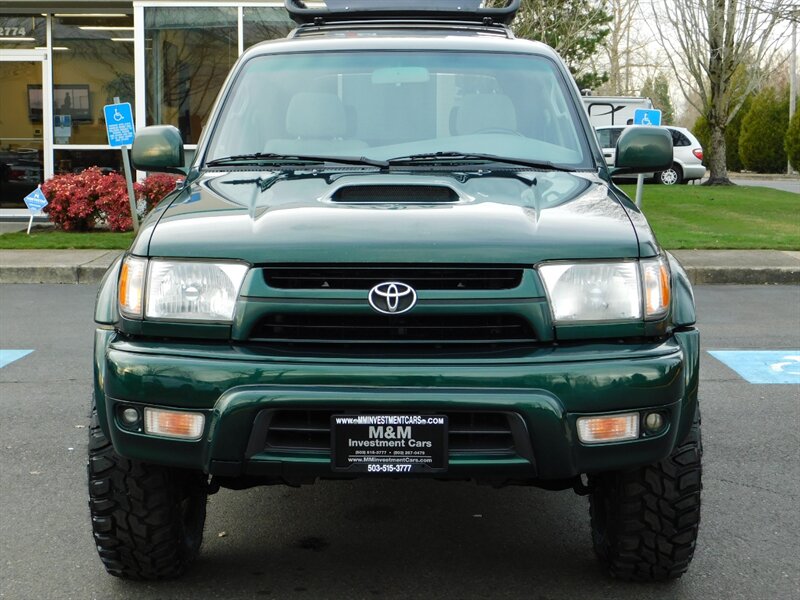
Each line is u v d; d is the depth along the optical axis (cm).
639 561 379
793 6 2291
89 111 1867
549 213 373
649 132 463
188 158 1806
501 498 498
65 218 1622
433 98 478
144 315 352
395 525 461
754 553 427
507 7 567
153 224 372
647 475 365
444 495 503
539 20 2919
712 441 602
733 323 1016
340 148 457
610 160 2869
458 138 461
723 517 471
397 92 480
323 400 331
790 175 5141
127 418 348
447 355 341
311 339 346
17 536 445
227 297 347
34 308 1079
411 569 408
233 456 337
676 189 2553
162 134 471
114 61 1852
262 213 372
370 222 357
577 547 432
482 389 332
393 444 334
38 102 1869
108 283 381
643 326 350
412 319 345
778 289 1266
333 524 462
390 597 381
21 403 682
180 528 386
